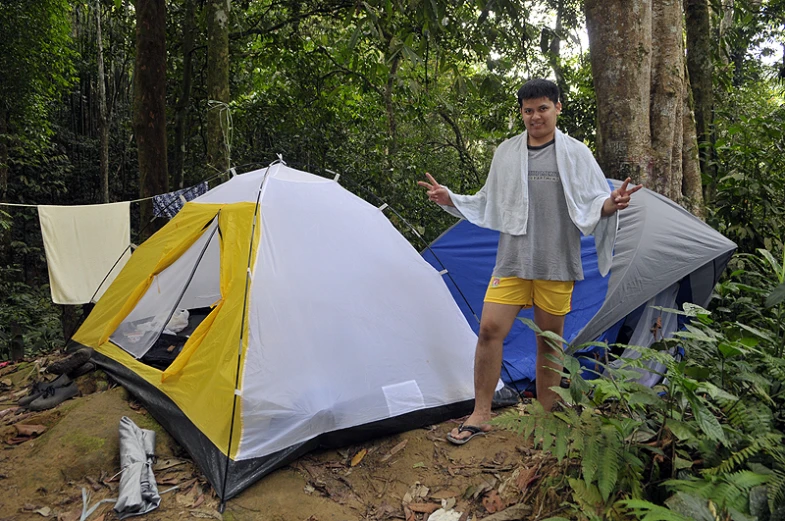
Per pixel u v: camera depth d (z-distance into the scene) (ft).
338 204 12.07
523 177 8.70
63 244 15.17
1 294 30.45
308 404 9.28
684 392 6.23
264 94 30.86
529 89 8.56
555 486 7.07
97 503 8.29
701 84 20.98
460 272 14.60
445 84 41.98
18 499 8.51
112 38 35.32
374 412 9.87
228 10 18.42
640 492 6.20
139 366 11.63
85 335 14.10
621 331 11.96
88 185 44.06
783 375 6.94
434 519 7.83
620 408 7.60
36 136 33.81
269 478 8.84
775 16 26.99
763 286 12.80
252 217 10.95
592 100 29.81
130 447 9.27
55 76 32.86
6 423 11.02
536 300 9.07
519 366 12.22
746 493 5.53
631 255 10.91
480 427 9.78
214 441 8.89
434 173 35.01
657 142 14.06
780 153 16.76
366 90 29.43
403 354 10.60
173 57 28.60
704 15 21.01
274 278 10.25
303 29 31.17
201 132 28.02
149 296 13.01
